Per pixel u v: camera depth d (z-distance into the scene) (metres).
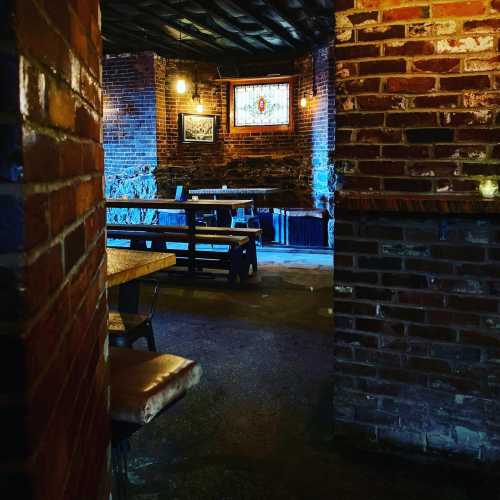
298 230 8.60
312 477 2.34
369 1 2.29
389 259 2.41
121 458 2.06
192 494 2.22
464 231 2.28
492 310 2.27
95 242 1.09
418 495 2.21
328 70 8.40
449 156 2.25
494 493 2.22
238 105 9.77
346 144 2.39
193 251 6.33
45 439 0.64
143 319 3.03
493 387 2.30
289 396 3.17
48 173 0.66
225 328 4.53
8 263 0.56
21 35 0.56
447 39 2.21
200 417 2.91
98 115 1.16
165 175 9.43
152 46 8.99
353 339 2.52
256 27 7.82
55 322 0.69
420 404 2.43
